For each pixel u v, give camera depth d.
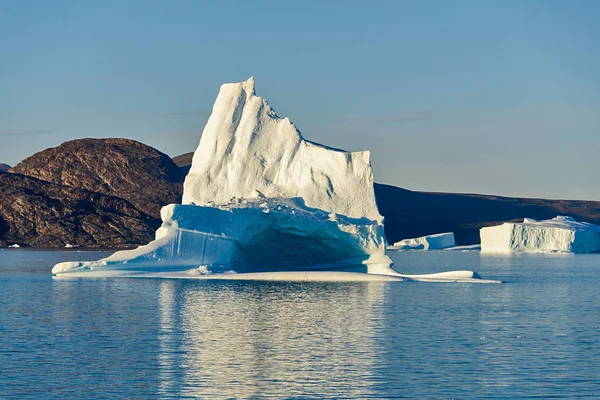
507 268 167.00
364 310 80.00
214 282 105.25
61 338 63.66
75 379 50.53
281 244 120.88
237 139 125.44
